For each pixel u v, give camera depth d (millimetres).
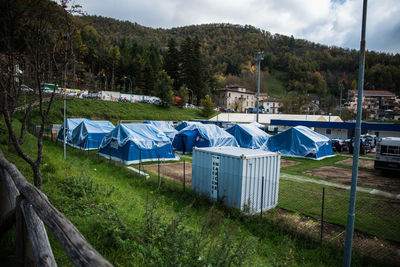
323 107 109562
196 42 83562
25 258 3125
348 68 189125
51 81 6473
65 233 2162
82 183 7727
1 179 4387
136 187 11438
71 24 6027
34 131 23891
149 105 64312
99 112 46750
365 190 12961
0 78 5441
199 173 10531
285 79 190000
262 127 34969
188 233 4637
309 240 7207
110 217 5148
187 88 81250
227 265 3918
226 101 119062
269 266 5043
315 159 22578
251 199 9344
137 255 4227
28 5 5258
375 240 7523
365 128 35656
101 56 78562
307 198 11297
